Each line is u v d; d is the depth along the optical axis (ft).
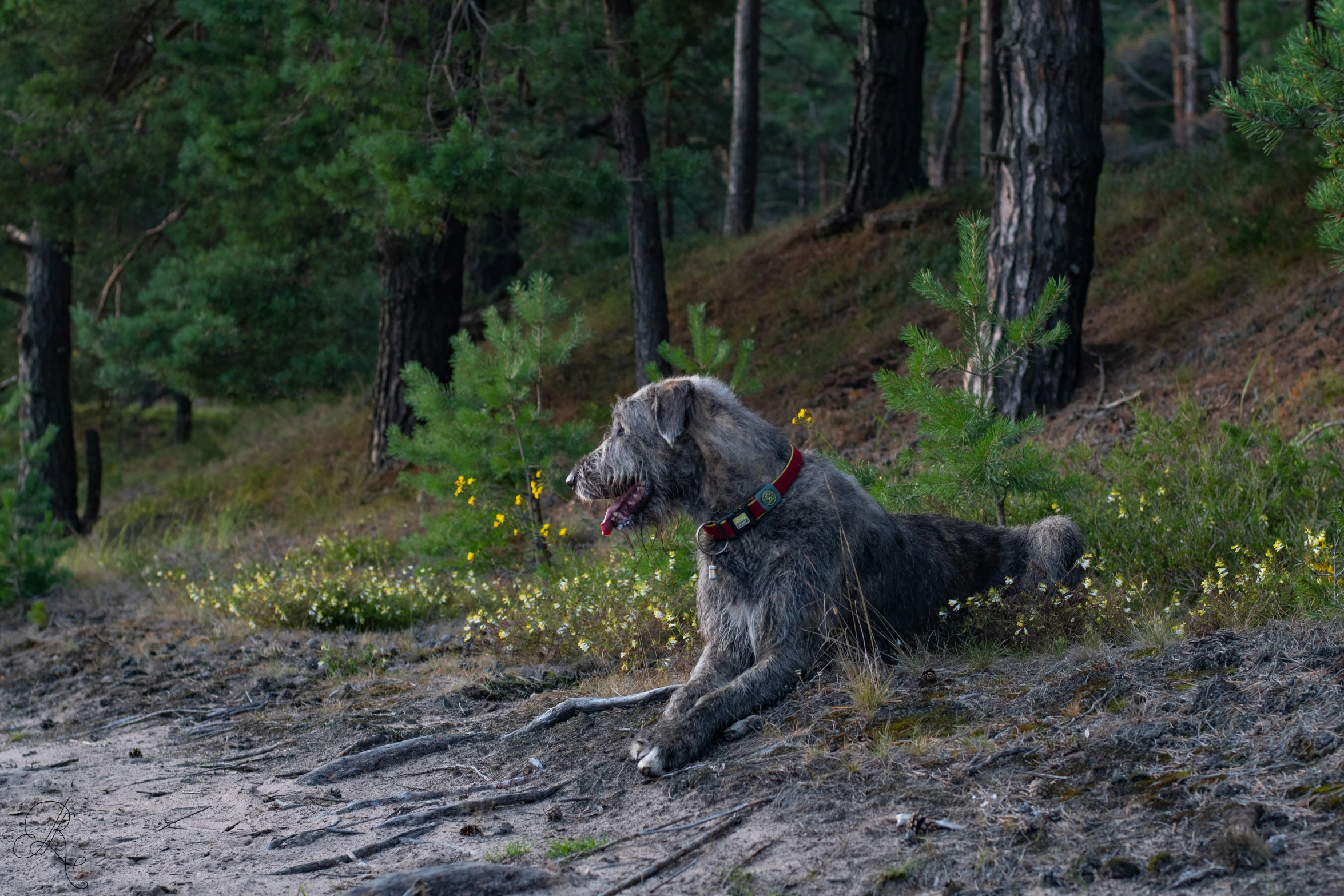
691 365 25.34
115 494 82.02
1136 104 133.28
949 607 17.24
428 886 10.20
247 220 55.93
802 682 14.75
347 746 16.78
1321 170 40.73
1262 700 11.63
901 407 20.21
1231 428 23.53
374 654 23.48
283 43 48.34
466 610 27.43
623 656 18.79
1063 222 34.30
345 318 67.26
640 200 49.93
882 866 9.87
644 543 21.68
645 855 11.00
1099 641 15.07
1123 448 27.09
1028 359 34.60
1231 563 18.61
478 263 82.64
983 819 10.43
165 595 36.22
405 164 40.16
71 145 54.75
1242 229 39.96
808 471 15.44
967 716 13.26
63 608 37.01
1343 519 18.33
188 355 53.31
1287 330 33.63
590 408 37.70
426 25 45.16
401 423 55.57
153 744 18.81
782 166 160.04
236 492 65.21
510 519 29.50
